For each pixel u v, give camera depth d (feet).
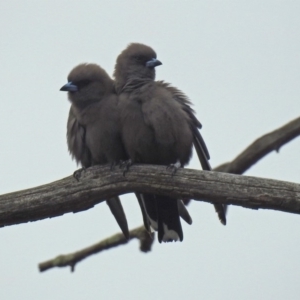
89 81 39.01
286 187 30.53
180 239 38.42
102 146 38.42
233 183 31.30
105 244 41.04
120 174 33.45
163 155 38.14
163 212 38.45
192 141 39.06
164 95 37.70
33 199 33.47
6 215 33.53
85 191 33.65
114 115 38.11
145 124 37.37
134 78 38.81
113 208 39.34
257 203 30.83
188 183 32.14
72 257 40.86
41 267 41.06
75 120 39.60
